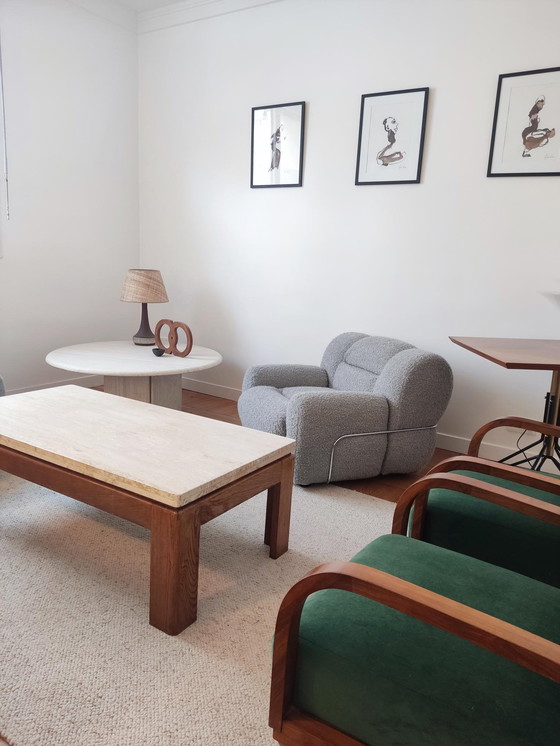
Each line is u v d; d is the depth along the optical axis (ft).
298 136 11.21
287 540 6.33
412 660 2.87
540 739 2.55
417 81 9.73
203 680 4.35
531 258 9.12
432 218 9.93
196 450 5.62
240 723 3.97
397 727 2.82
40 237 12.01
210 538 6.64
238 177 12.31
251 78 11.72
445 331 10.11
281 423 8.16
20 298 11.82
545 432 5.66
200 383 13.83
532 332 9.29
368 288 10.86
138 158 13.91
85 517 6.95
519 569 4.51
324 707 3.06
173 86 12.96
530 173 8.89
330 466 8.14
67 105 12.10
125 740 3.78
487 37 8.98
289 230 11.73
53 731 3.83
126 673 4.38
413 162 9.94
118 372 9.27
